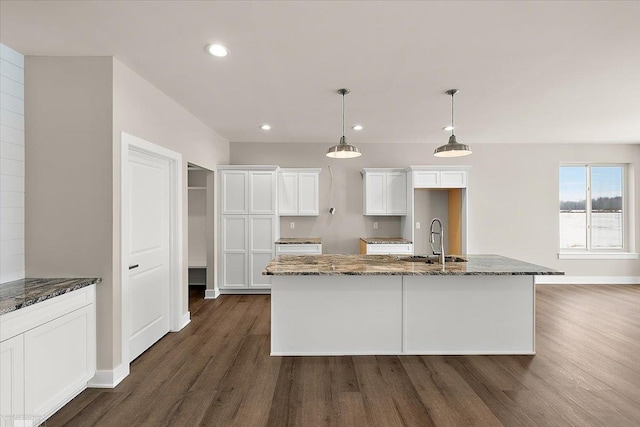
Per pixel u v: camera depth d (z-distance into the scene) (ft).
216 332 12.42
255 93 11.51
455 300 10.42
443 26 7.32
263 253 17.75
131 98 9.53
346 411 7.45
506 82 10.57
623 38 7.82
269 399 7.93
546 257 20.16
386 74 9.93
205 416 7.28
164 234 12.16
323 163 19.99
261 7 6.62
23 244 8.54
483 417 7.21
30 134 8.57
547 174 20.13
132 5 6.54
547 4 6.51
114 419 7.18
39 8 6.59
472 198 20.11
